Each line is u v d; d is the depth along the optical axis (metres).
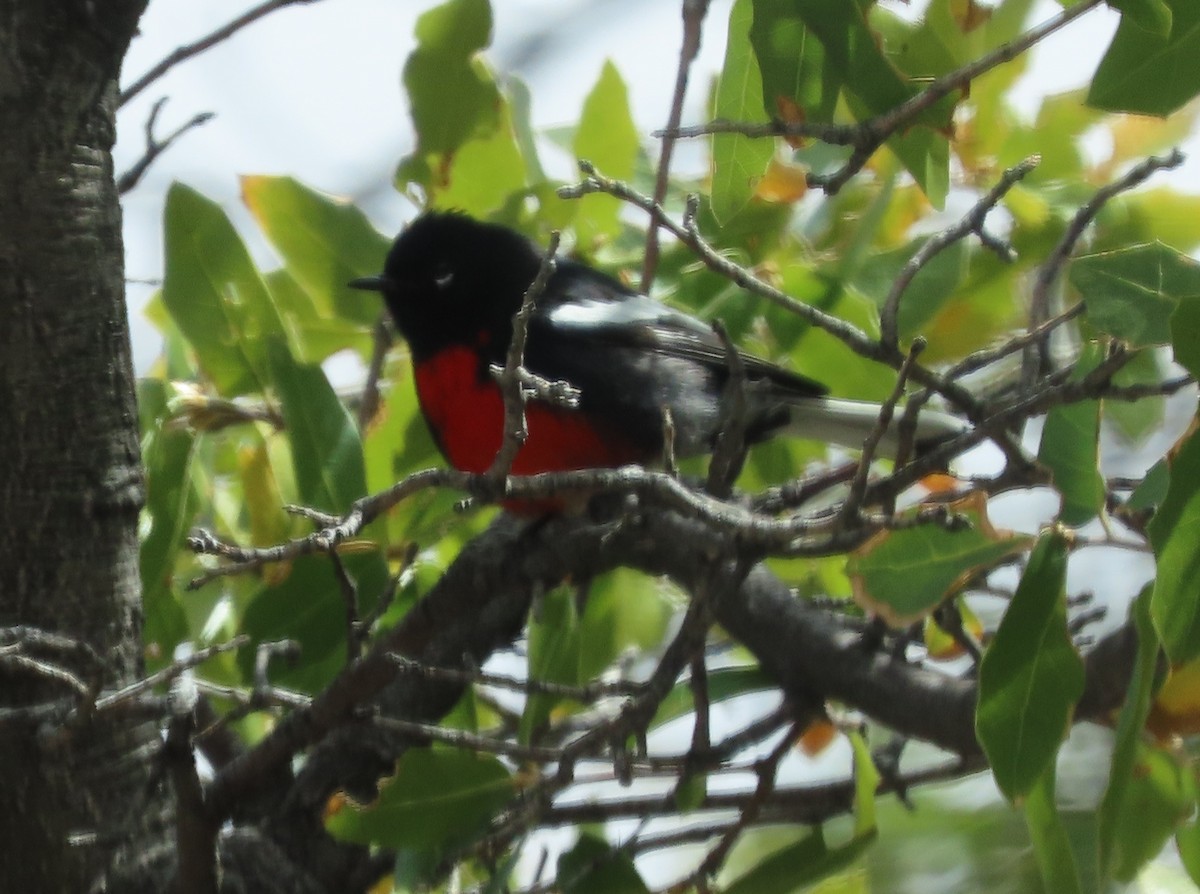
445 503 8.59
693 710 7.93
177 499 7.74
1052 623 5.37
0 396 6.22
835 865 7.04
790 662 7.82
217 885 6.25
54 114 6.27
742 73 6.87
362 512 5.35
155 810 6.55
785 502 7.44
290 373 7.79
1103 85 5.64
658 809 7.68
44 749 5.61
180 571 8.54
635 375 9.56
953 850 9.15
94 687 5.29
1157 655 5.62
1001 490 6.20
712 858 7.25
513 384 5.20
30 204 6.21
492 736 9.23
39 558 6.26
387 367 10.71
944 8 7.68
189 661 5.42
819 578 9.70
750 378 9.36
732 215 7.10
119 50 6.45
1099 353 6.18
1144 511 5.71
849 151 9.45
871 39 6.18
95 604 6.36
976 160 9.47
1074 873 5.54
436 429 9.60
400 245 9.55
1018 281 9.53
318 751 8.29
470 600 7.47
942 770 8.10
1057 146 9.39
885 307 7.17
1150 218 9.23
